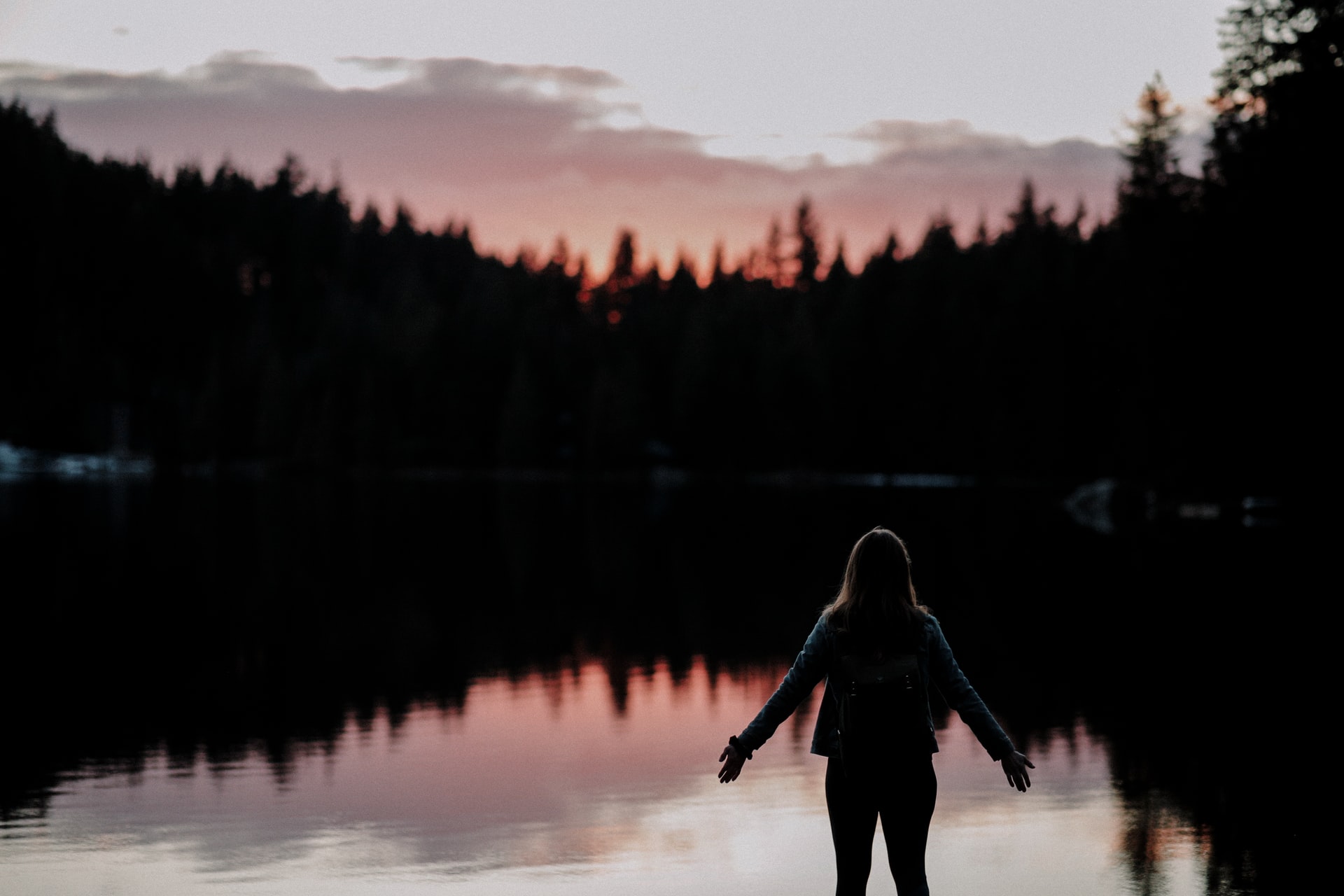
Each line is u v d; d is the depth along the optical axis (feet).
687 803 21.80
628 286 440.45
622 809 21.36
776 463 296.92
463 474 331.98
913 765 12.50
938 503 151.64
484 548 86.17
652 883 17.15
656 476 284.61
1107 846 18.74
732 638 43.78
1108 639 41.47
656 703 32.17
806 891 16.81
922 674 12.70
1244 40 103.30
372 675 36.50
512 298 389.80
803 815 20.95
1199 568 64.18
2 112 408.26
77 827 20.20
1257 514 110.83
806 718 30.17
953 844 18.86
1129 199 192.75
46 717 30.25
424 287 485.56
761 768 24.62
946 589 56.70
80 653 40.52
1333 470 97.25
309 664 38.32
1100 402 231.71
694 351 306.96
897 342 293.23
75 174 436.76
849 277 360.48
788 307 378.53
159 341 429.38
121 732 28.48
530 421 325.01
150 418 383.65
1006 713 29.73
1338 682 33.47
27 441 342.23
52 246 405.39
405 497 183.42
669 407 330.13
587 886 17.02
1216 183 108.27
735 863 18.16
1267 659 37.35
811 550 84.43
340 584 61.72
